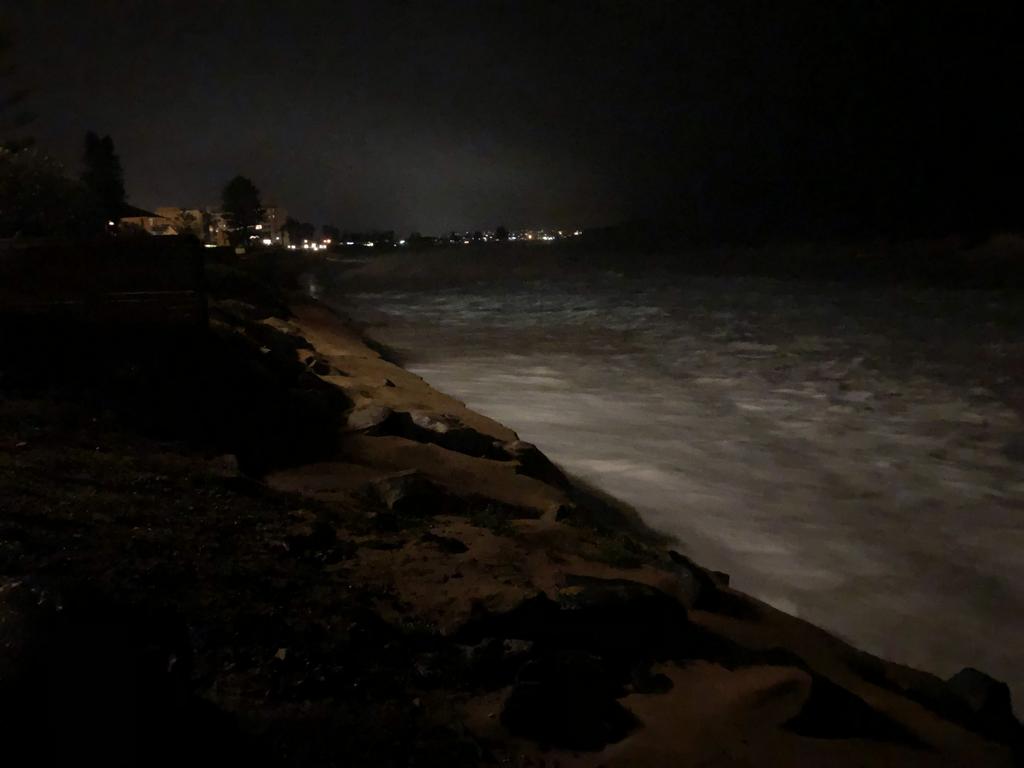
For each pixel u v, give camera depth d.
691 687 5.07
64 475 6.37
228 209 72.81
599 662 4.96
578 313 38.69
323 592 5.27
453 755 3.89
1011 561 9.70
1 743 2.63
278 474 8.66
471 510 8.12
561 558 7.05
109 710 2.88
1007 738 5.87
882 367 22.53
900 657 7.68
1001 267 52.44
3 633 2.94
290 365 12.92
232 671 4.11
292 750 3.62
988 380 20.45
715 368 22.78
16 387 8.83
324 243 132.75
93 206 27.44
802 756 4.50
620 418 16.64
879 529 10.69
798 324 32.12
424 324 35.00
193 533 5.73
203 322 11.04
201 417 9.48
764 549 9.98
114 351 10.37
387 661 4.63
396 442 10.34
